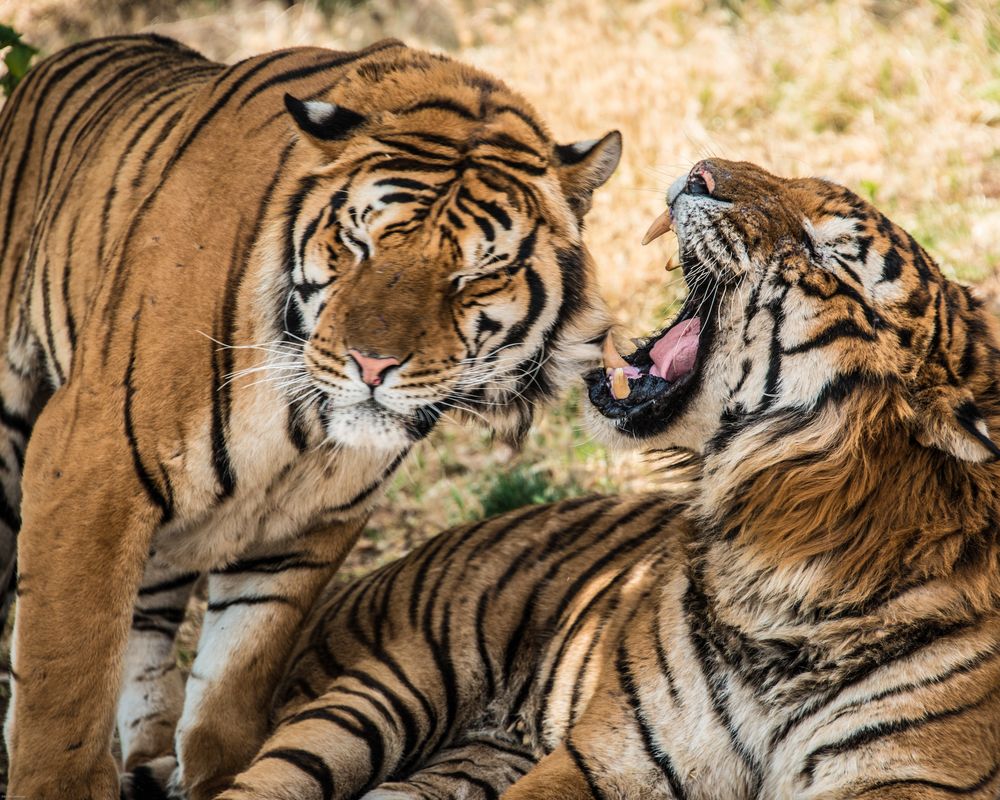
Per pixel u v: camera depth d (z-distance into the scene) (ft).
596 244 47.67
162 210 25.20
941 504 23.00
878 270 23.79
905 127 53.78
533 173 25.67
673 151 50.39
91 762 25.49
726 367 25.08
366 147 24.84
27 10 64.75
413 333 24.30
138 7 65.92
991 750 22.50
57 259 28.35
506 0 67.51
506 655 29.55
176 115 27.35
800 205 24.54
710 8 65.82
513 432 27.68
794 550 23.77
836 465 23.57
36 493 25.38
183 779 28.19
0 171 32.19
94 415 24.91
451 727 29.35
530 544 30.40
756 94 56.54
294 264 24.93
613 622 27.43
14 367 30.27
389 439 25.21
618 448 26.63
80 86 31.30
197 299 24.63
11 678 25.93
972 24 59.36
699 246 25.03
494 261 25.02
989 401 23.68
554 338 26.40
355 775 27.20
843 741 22.98
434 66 26.55
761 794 24.22
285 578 28.55
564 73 57.21
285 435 25.63
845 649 23.25
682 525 26.37
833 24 61.26
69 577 24.91
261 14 66.59
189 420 24.80
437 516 40.50
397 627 30.07
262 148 25.39
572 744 25.20
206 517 26.37
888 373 23.29
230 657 28.50
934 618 22.74
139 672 30.60
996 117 53.67
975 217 47.42
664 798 24.77
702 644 24.71
